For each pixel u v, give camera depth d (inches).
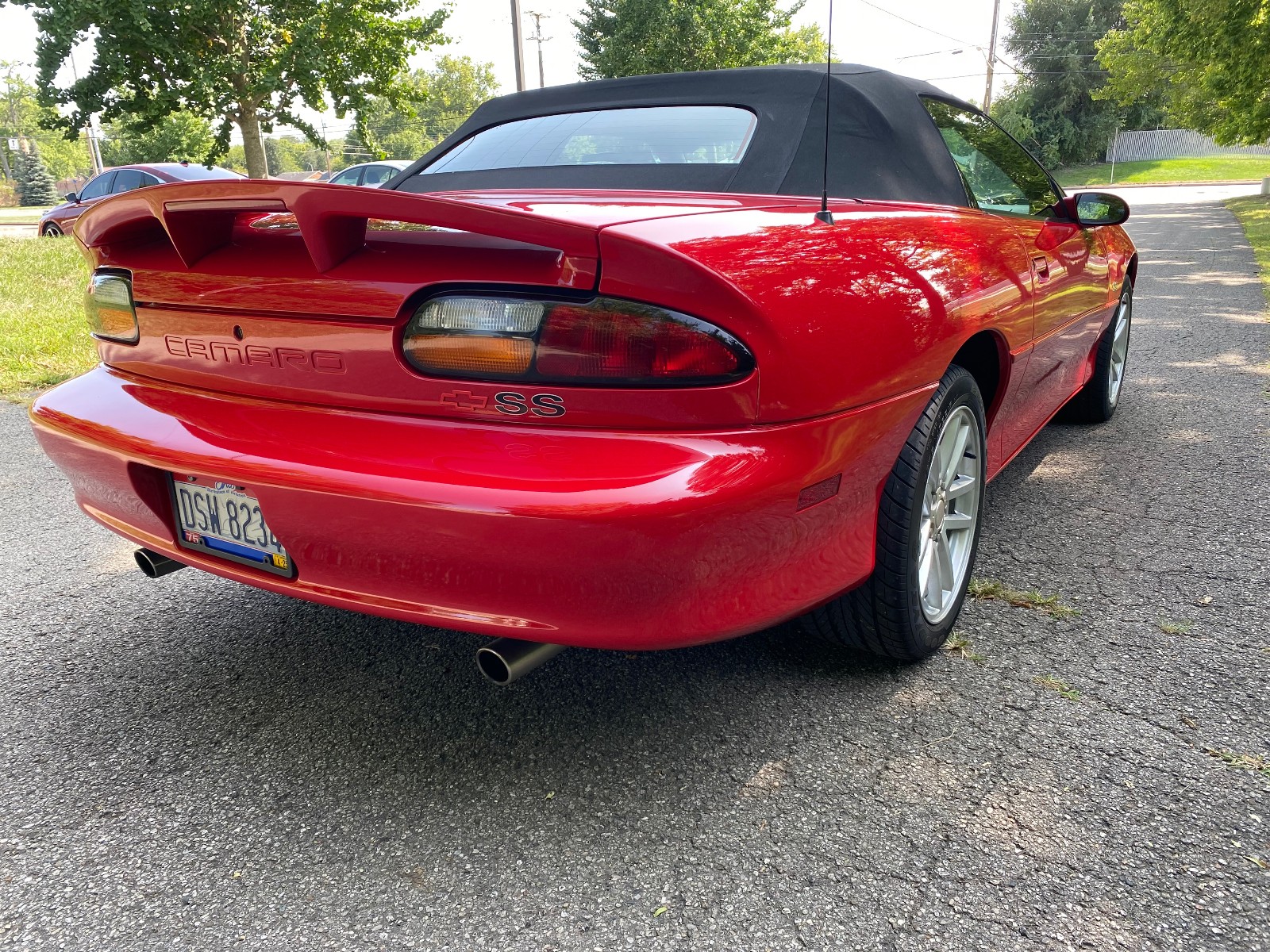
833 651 88.6
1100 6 2182.6
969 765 70.8
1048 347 111.3
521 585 58.2
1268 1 673.6
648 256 54.8
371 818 66.6
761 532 60.8
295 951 54.7
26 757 74.4
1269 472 137.2
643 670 86.0
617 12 1023.6
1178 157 2343.8
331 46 774.5
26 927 56.6
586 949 54.5
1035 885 58.5
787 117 91.0
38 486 144.6
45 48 716.0
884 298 69.3
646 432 57.5
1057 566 106.3
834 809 66.1
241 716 80.1
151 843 64.2
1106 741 73.4
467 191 87.3
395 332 59.8
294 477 62.0
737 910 57.1
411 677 86.3
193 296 68.4
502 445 58.1
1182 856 60.8
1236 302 309.9
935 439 77.4
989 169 109.0
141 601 103.4
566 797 68.4
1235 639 88.7
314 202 57.2
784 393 59.6
